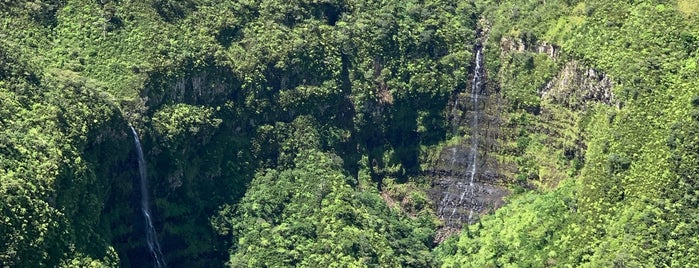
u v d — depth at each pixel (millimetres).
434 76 140875
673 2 126312
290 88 132500
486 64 140875
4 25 116438
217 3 133125
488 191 136750
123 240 114500
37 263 92750
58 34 119688
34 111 103812
